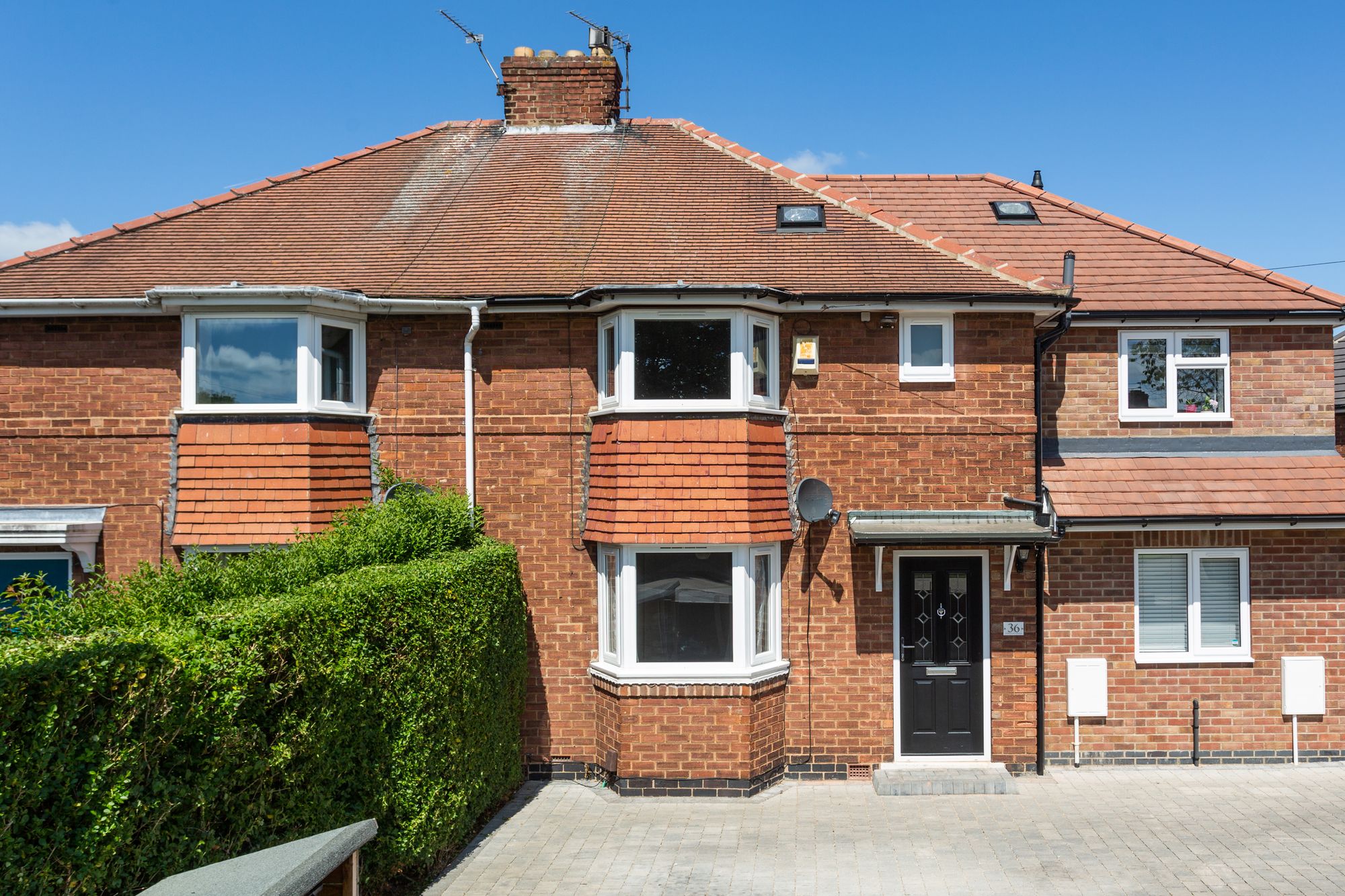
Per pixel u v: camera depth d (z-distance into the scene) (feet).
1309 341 38.91
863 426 35.12
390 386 35.32
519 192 42.60
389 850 22.71
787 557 34.94
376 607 21.81
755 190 42.63
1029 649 35.14
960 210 46.37
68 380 34.06
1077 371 38.99
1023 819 30.17
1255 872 25.68
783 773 34.71
